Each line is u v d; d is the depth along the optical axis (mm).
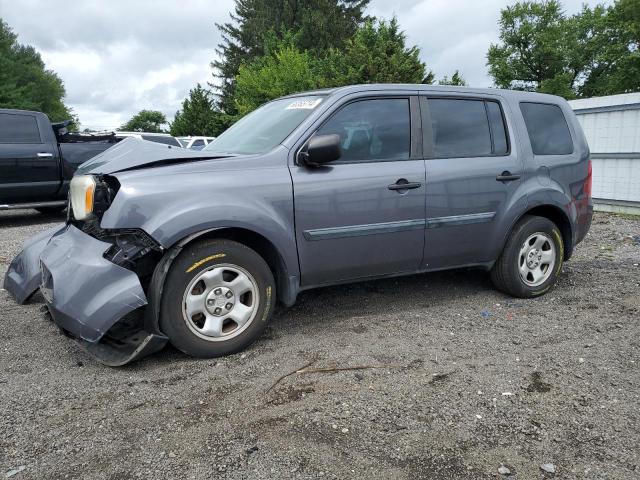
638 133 9664
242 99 35281
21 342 3729
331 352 3557
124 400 2926
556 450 2477
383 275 4211
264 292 3600
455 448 2488
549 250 4855
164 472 2314
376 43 24422
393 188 3994
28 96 63031
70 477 2285
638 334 3877
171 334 3318
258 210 3512
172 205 3307
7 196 9305
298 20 48281
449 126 4395
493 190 4465
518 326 4082
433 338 3822
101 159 3754
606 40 51969
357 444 2510
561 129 5035
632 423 2695
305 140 3799
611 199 10273
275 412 2787
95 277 3207
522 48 54656
